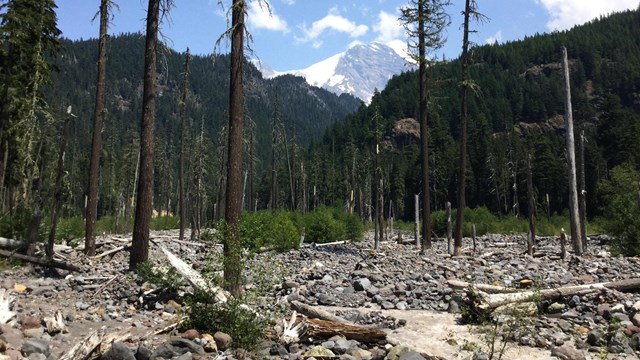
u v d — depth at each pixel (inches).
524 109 6279.5
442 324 405.7
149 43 573.9
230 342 314.3
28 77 999.0
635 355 322.3
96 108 720.3
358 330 335.6
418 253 976.9
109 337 286.4
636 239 815.1
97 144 717.3
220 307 337.4
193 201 2237.9
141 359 274.4
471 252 1023.0
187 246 932.6
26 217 573.0
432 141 4005.9
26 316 323.6
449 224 988.6
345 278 607.2
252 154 2421.3
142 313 385.4
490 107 6117.1
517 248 1156.5
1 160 999.6
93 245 703.7
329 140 5777.6
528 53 7514.8
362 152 4692.4
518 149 3622.0
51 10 1002.7
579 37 7529.5
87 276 499.8
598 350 332.5
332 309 459.8
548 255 884.0
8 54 968.3
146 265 433.7
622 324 364.2
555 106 6220.5
